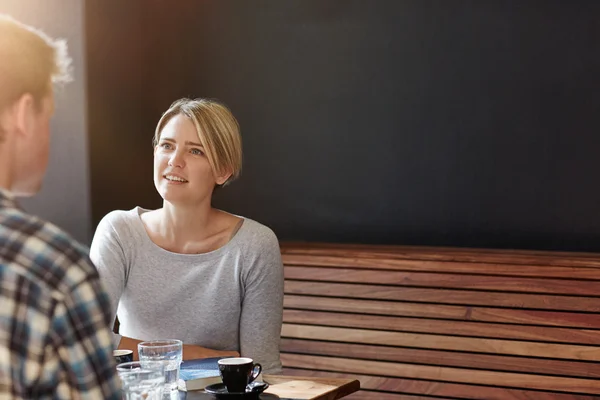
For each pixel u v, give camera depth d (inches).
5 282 39.4
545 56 137.6
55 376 39.8
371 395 126.3
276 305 96.0
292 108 153.4
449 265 125.3
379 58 147.4
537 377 118.6
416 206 146.3
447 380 122.6
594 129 135.4
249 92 155.9
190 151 93.1
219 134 93.4
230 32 156.4
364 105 148.8
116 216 96.5
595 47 135.0
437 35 143.6
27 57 43.8
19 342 39.0
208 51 157.9
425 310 125.0
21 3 140.2
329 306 130.0
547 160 138.1
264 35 154.4
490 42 140.6
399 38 146.0
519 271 121.6
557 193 137.6
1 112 43.2
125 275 95.1
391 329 126.2
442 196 144.5
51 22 139.7
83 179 140.3
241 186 157.4
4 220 40.9
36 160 45.5
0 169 43.7
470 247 142.8
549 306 119.3
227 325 95.3
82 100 139.5
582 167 136.2
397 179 147.3
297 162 153.6
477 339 121.9
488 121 141.3
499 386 120.2
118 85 147.3
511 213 140.4
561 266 120.1
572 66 136.2
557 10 136.6
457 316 123.3
